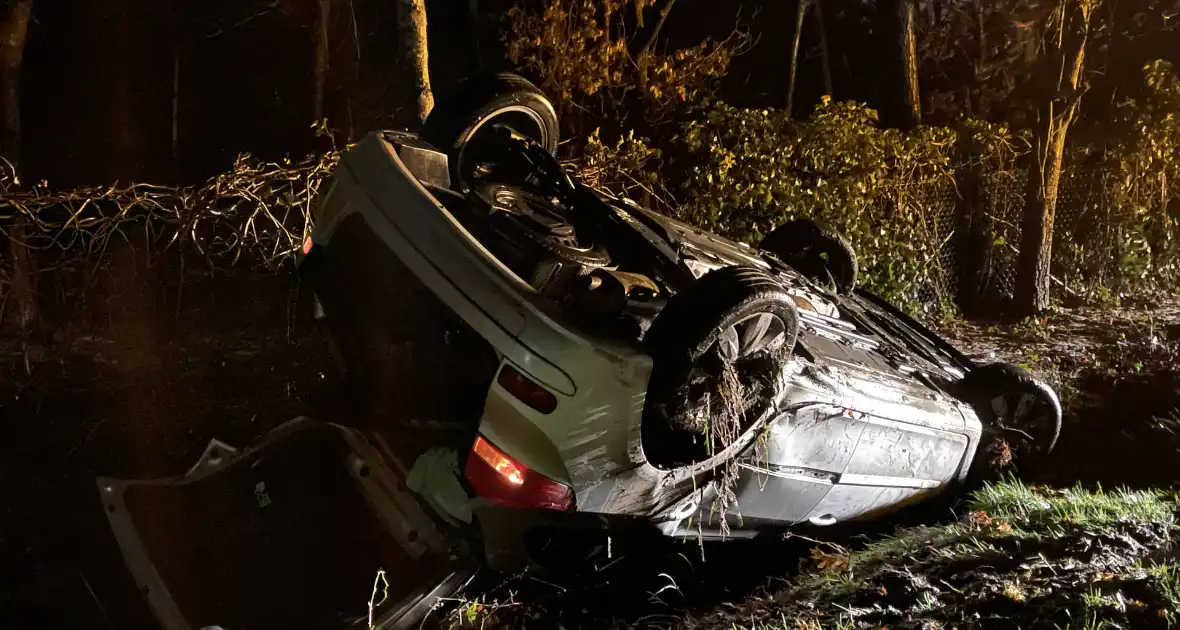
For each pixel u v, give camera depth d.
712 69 11.46
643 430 3.68
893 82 13.66
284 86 13.69
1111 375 7.93
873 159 9.09
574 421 3.38
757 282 3.70
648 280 4.22
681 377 3.50
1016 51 15.80
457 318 3.90
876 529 5.03
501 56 13.19
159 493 3.97
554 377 3.35
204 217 5.63
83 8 12.41
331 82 11.69
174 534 3.88
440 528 3.62
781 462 4.17
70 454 5.01
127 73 12.79
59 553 4.26
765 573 4.35
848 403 4.39
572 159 7.52
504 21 12.84
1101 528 4.17
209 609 3.61
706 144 8.45
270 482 4.09
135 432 5.28
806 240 6.27
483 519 3.55
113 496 3.79
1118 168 11.77
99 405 5.47
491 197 4.29
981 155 10.91
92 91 12.62
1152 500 4.69
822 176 9.04
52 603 3.92
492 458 3.43
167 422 5.37
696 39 16.52
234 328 5.99
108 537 4.43
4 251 5.61
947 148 10.52
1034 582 3.60
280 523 4.01
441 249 3.51
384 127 6.38
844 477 4.54
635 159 7.68
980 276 11.04
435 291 3.50
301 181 6.00
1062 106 10.20
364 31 6.38
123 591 4.06
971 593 3.59
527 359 3.36
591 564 3.91
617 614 3.88
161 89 13.10
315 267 4.11
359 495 4.12
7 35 7.32
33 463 4.89
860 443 4.52
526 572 3.74
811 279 6.04
